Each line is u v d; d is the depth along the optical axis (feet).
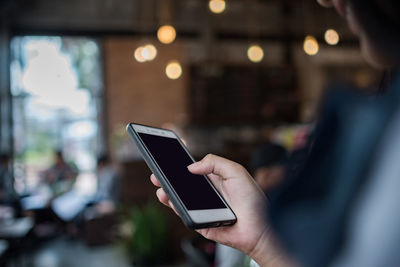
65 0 31.37
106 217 25.54
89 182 35.24
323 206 0.95
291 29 34.45
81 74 35.12
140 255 20.45
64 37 31.71
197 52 34.73
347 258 0.91
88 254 23.50
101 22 31.76
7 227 18.31
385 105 0.94
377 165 0.92
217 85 34.14
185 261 20.84
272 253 2.36
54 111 34.94
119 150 29.68
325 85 1.00
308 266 0.93
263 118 34.24
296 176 0.99
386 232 0.89
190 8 33.63
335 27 33.22
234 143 33.50
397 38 1.11
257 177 7.67
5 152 30.35
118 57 35.01
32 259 22.63
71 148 35.19
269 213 1.01
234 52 35.17
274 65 34.71
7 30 30.60
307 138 1.03
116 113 34.96
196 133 33.86
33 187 33.58
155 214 21.01
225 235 2.49
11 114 31.32
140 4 32.22
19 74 33.55
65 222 28.78
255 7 34.27
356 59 34.32
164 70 34.88
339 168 0.95
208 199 2.60
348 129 0.95
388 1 1.10
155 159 2.77
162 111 34.91
